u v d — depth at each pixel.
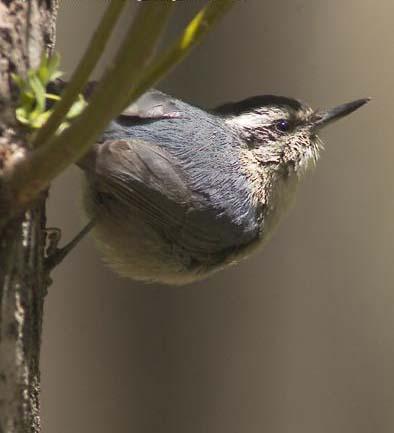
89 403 10.73
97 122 4.45
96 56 4.72
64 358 10.70
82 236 7.48
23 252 5.34
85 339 10.74
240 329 10.97
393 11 11.19
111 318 10.78
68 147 4.57
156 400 10.80
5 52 5.27
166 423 10.79
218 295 10.94
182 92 10.55
